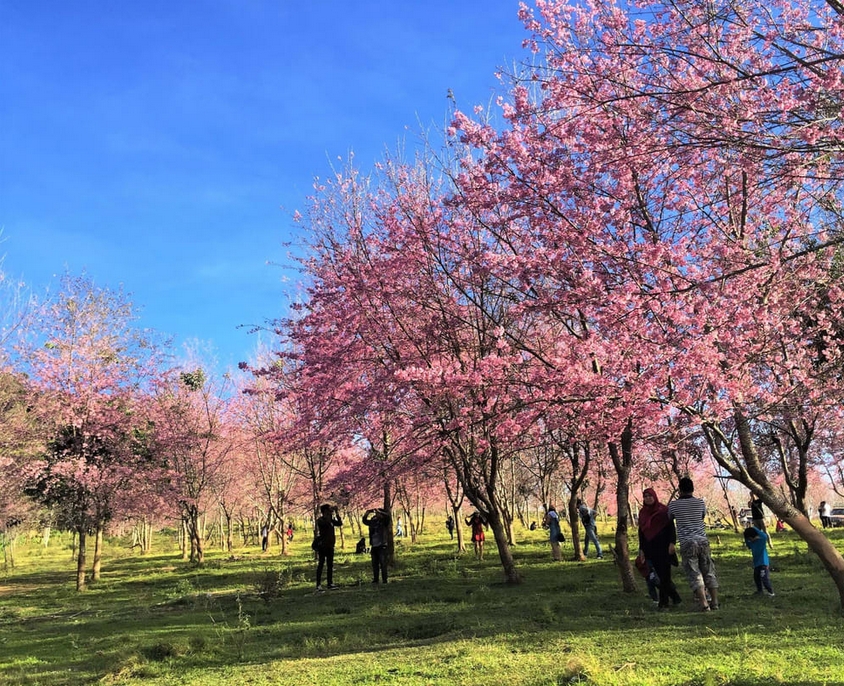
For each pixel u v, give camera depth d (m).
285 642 8.47
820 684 4.62
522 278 9.88
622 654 6.07
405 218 12.98
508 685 5.24
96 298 23.25
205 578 19.81
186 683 6.43
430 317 12.91
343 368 13.67
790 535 23.47
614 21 8.38
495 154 9.71
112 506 22.59
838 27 6.46
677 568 13.90
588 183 8.88
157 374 25.78
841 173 7.12
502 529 13.53
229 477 31.50
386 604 11.13
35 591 20.47
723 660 5.54
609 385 8.79
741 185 8.87
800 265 8.30
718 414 7.99
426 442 13.02
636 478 20.14
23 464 19.19
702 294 7.62
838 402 10.14
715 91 7.00
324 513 14.41
